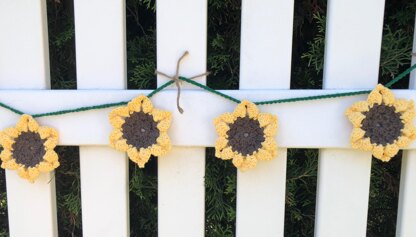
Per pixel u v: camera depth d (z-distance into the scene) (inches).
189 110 26.5
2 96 26.7
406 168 27.9
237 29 30.4
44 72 27.4
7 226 34.9
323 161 27.6
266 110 26.5
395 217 33.3
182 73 26.6
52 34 31.4
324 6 30.1
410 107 25.3
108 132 27.0
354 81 26.6
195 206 28.4
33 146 26.5
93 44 26.7
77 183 32.8
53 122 27.0
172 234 28.8
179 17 26.1
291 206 33.0
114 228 28.8
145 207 33.9
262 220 28.3
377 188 32.1
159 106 26.5
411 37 29.2
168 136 26.1
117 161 27.9
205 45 26.4
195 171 27.9
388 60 28.5
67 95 26.6
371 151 25.7
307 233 33.7
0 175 33.6
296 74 31.3
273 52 26.5
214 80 31.0
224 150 25.6
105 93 26.5
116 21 26.5
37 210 28.9
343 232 28.4
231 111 26.4
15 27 26.8
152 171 33.1
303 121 26.5
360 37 26.2
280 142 26.7
